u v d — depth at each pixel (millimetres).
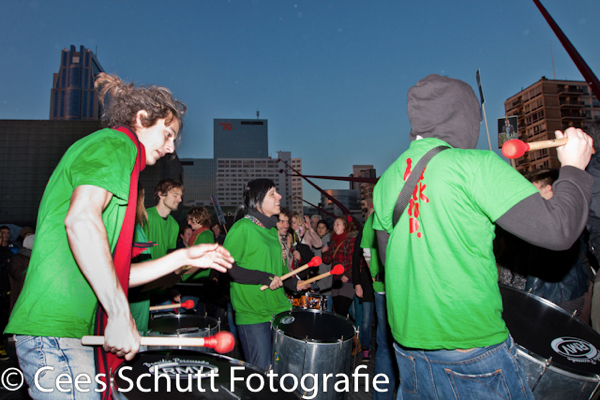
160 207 3561
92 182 1085
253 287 2607
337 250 4809
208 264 1410
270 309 2664
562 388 1434
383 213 1383
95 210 1078
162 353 1612
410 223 1251
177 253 1416
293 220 5566
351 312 5473
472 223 1130
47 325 1127
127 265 1246
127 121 1398
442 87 1372
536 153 79875
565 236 1022
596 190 2137
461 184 1134
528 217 1032
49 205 1191
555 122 88125
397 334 1297
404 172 1292
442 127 1359
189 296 4488
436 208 1166
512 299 2051
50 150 58625
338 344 2168
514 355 1146
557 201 1059
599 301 2213
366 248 3174
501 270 2973
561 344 1616
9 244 6082
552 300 2367
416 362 1248
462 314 1120
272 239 2842
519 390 1097
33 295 1146
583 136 1141
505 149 1131
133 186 1272
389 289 1336
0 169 57531
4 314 5004
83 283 1175
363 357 4164
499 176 1084
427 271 1185
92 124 59531
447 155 1201
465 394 1131
